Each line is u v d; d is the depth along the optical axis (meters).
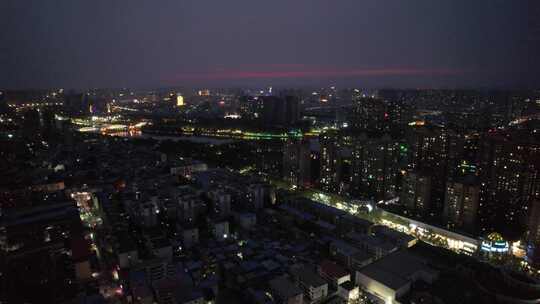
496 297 150.88
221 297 151.88
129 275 153.38
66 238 179.12
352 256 172.62
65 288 147.75
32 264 157.62
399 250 181.12
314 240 197.12
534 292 151.00
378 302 148.50
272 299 142.38
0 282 146.25
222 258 172.50
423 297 144.12
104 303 137.75
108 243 181.50
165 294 138.88
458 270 171.88
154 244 175.50
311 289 146.12
